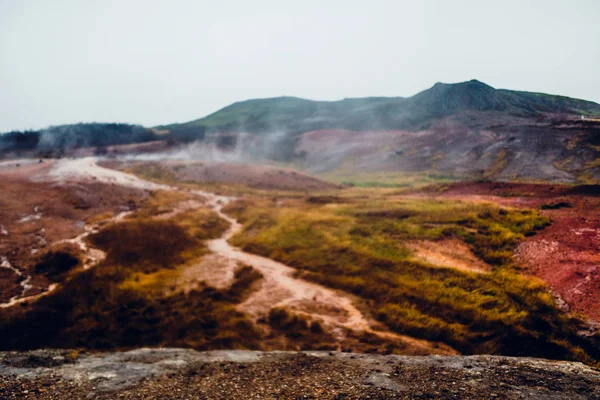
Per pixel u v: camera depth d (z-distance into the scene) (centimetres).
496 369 1221
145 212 4469
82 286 2242
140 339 1727
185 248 3158
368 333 1714
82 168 7219
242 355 1492
